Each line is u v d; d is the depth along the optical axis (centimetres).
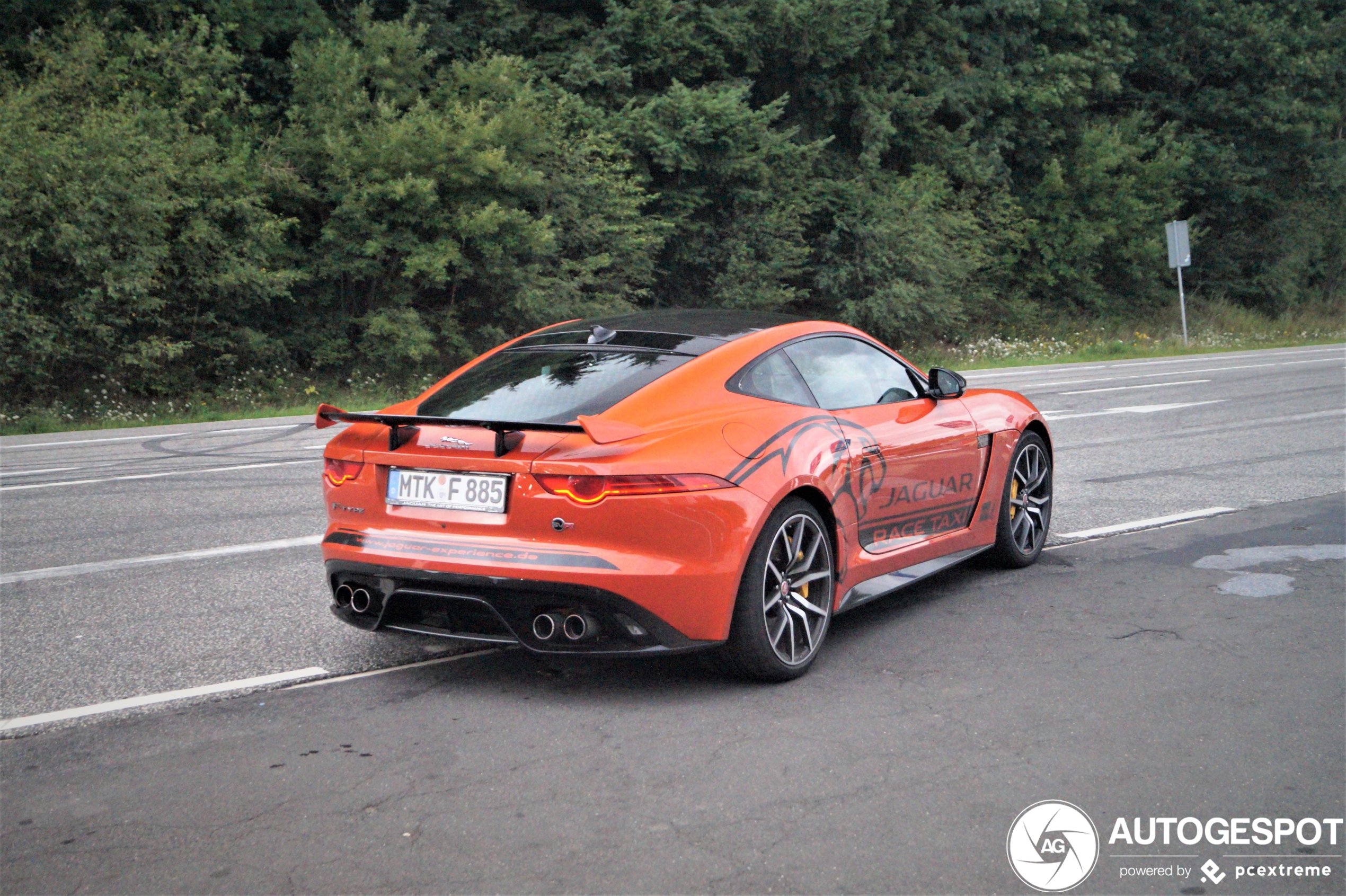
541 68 2336
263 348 1862
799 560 402
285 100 2055
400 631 387
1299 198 3997
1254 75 3816
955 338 2947
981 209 3191
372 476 391
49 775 316
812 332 462
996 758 318
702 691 382
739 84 2484
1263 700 364
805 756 322
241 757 328
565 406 385
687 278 2652
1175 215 3728
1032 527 567
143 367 1688
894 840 268
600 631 358
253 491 817
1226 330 3650
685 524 358
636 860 259
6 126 1557
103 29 1819
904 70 3027
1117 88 3441
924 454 480
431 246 1927
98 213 1597
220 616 488
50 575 565
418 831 277
